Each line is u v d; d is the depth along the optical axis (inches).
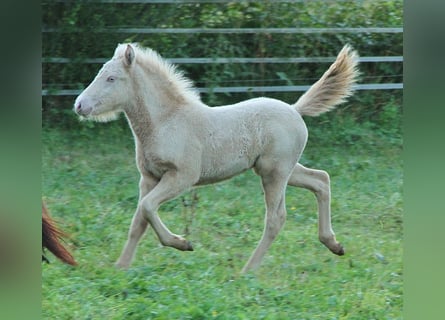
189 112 461.1
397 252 485.7
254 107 473.7
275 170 471.2
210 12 784.9
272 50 787.4
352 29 795.4
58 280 411.8
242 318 360.5
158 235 449.7
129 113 459.8
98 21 764.6
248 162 472.4
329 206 482.6
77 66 763.4
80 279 415.5
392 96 785.6
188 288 398.9
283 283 429.1
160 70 462.0
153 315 364.8
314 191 483.8
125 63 454.3
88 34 764.6
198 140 458.6
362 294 409.7
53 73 759.7
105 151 682.2
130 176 621.6
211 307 372.2
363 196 592.1
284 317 370.9
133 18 773.9
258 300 394.0
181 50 768.9
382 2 819.4
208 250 486.3
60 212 535.8
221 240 503.8
